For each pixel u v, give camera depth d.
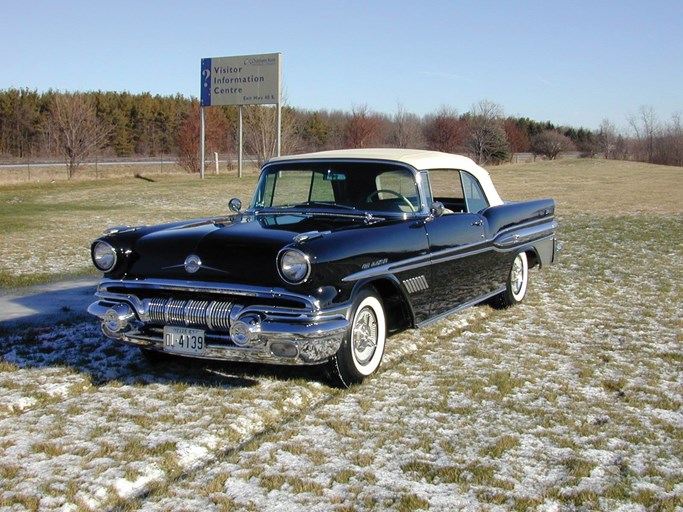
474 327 6.78
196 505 3.37
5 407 4.62
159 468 3.76
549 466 3.82
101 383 5.19
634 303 7.98
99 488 3.51
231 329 4.58
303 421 4.43
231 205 6.30
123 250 5.06
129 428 4.29
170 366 5.58
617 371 5.46
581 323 7.01
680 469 3.79
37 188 32.03
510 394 4.94
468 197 6.81
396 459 3.89
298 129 56.47
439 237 5.89
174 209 23.34
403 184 5.82
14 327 6.83
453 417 4.51
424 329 6.68
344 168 5.93
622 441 4.15
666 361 5.75
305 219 5.59
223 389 5.01
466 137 66.31
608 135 85.56
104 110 71.12
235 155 65.06
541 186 34.12
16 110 65.31
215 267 4.76
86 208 23.80
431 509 3.34
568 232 15.52
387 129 66.00
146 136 75.56
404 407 4.68
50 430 4.26
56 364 5.58
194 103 57.84
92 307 5.13
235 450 4.01
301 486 3.54
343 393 4.95
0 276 9.84
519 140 83.06
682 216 19.20
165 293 4.96
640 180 38.56
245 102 38.56
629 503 3.41
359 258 4.90
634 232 15.44
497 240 6.93
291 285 4.54
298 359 4.59
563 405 4.74
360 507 3.36
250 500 3.42
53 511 3.30
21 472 3.70
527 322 7.04
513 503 3.40
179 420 4.40
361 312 5.13
